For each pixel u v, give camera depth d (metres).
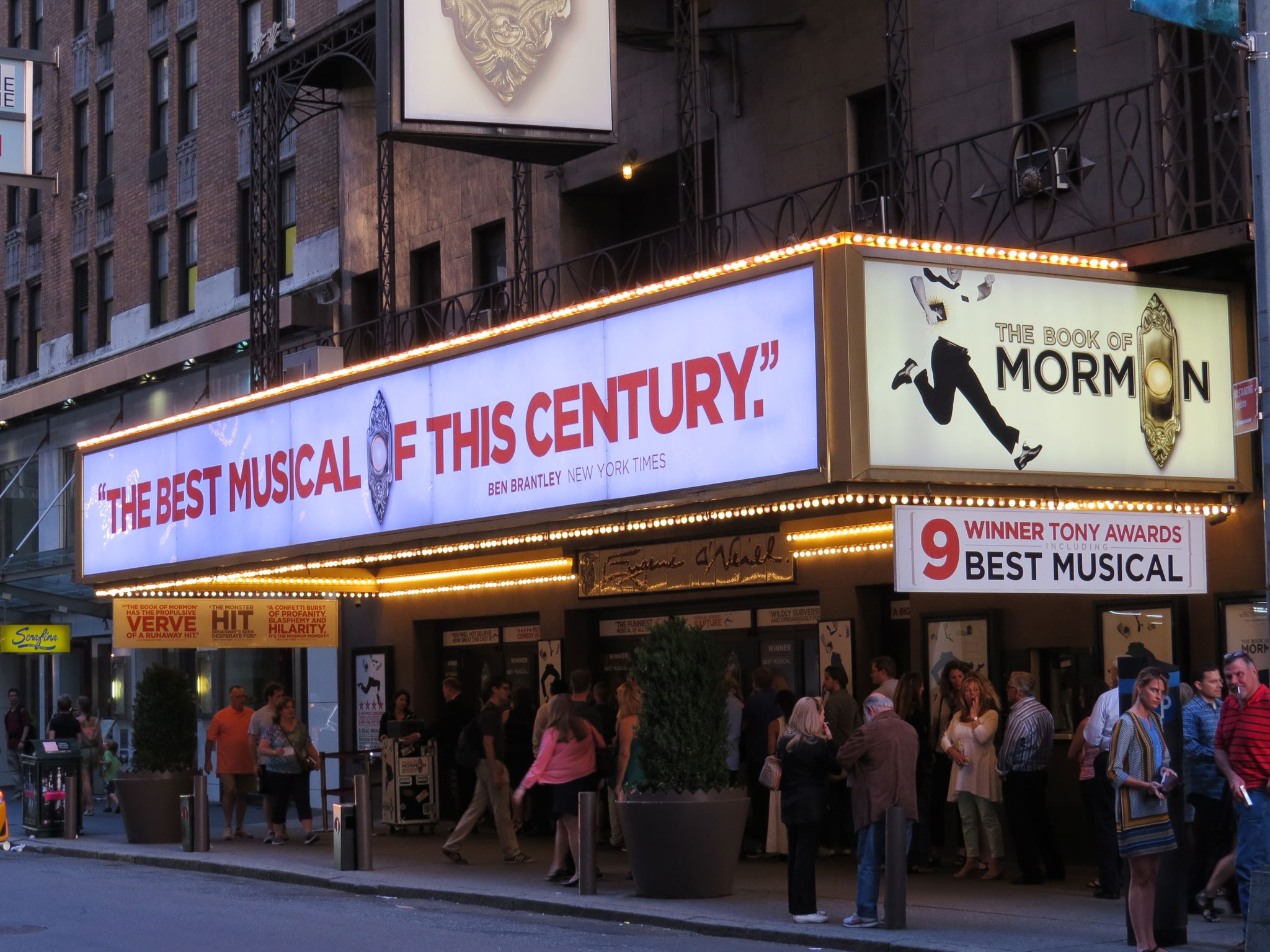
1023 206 16.17
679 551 19.77
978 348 13.57
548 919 13.97
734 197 19.64
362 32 23.33
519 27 18.59
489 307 23.56
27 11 37.78
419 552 18.77
